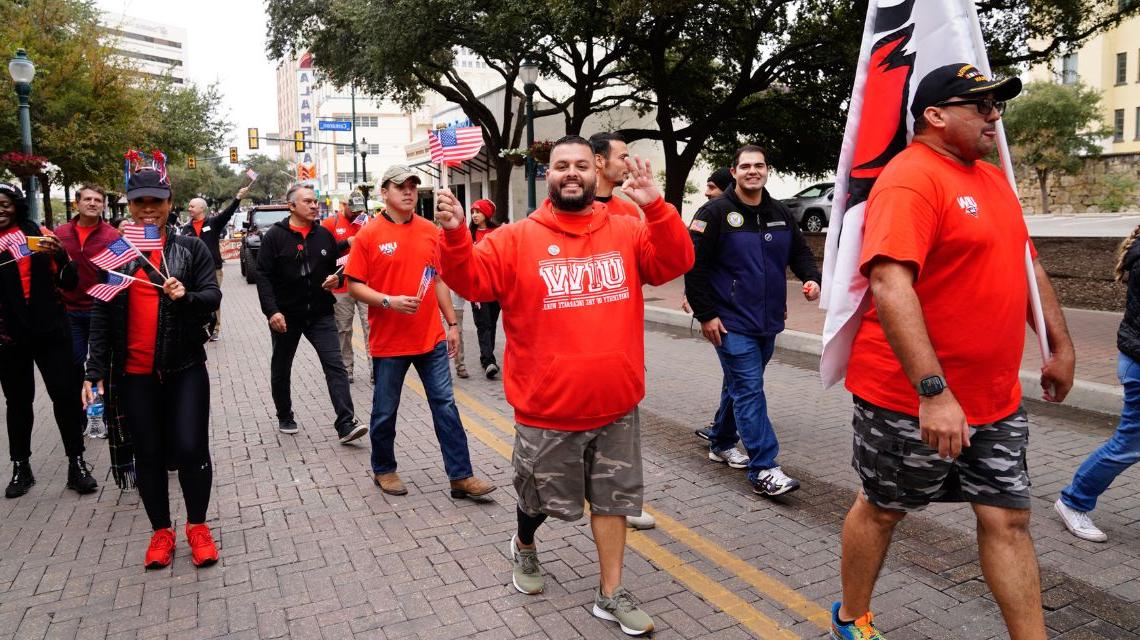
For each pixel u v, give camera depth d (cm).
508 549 391
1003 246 243
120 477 394
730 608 327
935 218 235
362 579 362
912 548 377
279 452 567
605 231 310
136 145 1769
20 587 362
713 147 2292
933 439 225
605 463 312
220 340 1116
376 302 442
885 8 266
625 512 314
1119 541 382
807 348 913
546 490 312
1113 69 3897
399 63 1884
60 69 1552
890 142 262
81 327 576
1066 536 388
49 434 636
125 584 363
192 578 368
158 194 375
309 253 581
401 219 466
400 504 458
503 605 333
